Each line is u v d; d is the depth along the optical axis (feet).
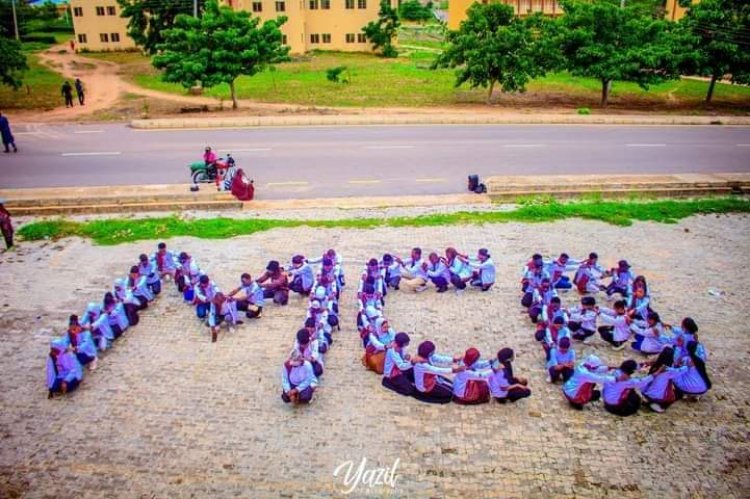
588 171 68.59
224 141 81.20
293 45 169.68
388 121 92.84
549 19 108.99
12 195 58.95
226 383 32.32
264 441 28.09
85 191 59.57
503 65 101.35
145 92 120.26
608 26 103.50
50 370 31.07
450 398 30.60
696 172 68.59
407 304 40.27
